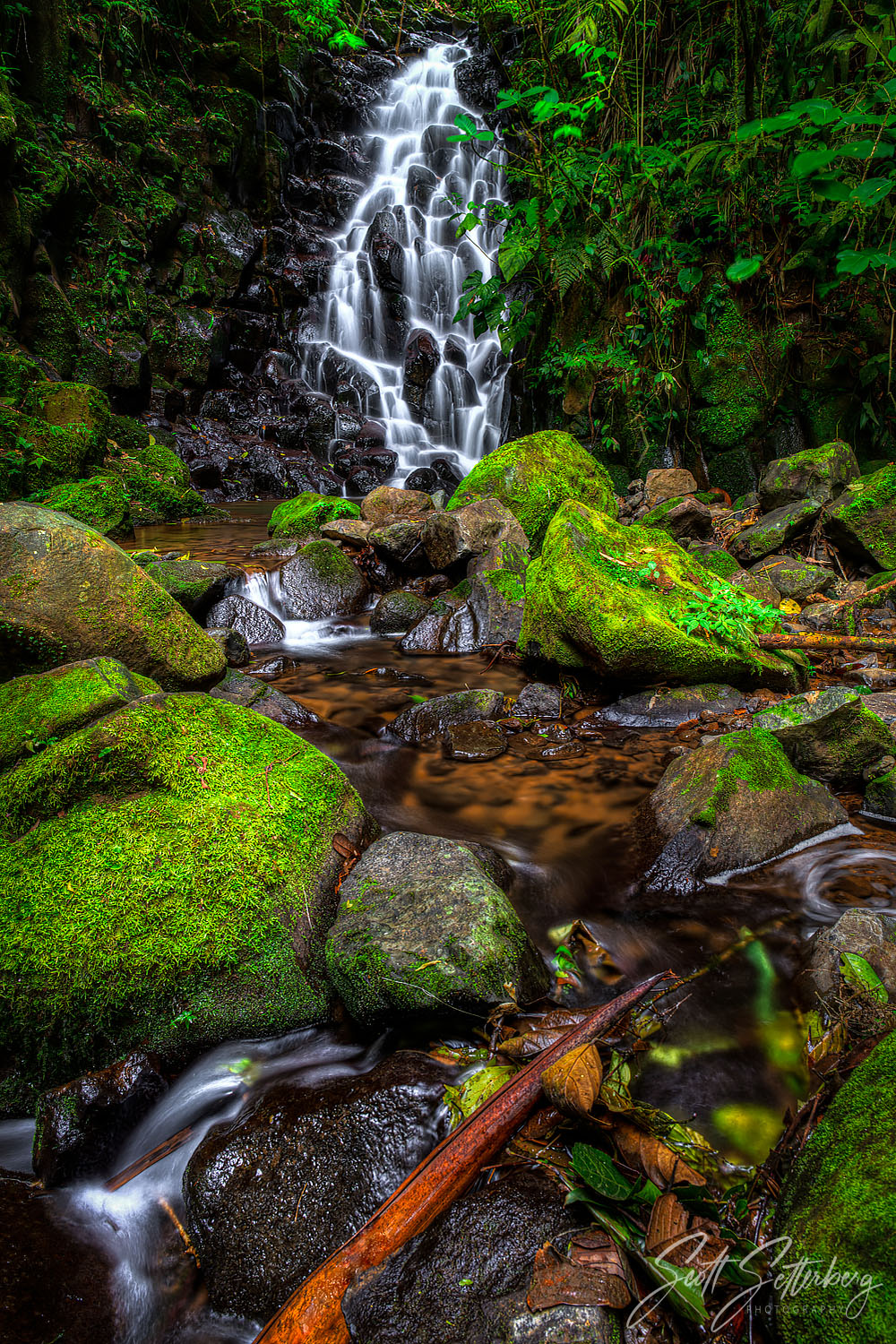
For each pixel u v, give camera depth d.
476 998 2.07
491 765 3.91
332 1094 1.93
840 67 7.71
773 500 6.80
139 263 12.62
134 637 3.70
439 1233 1.46
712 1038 2.16
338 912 2.46
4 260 10.29
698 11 8.45
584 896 2.88
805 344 8.30
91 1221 1.81
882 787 3.27
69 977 2.12
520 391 11.52
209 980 2.18
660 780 3.42
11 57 11.06
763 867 2.93
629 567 4.68
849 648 4.75
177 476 11.14
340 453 13.41
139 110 12.80
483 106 16.30
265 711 4.28
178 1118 2.04
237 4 14.39
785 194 7.74
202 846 2.38
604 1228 1.40
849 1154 1.39
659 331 8.73
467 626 5.73
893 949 2.27
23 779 2.47
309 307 15.12
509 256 9.70
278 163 15.14
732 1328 1.29
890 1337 1.09
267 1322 1.58
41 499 8.53
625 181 8.84
